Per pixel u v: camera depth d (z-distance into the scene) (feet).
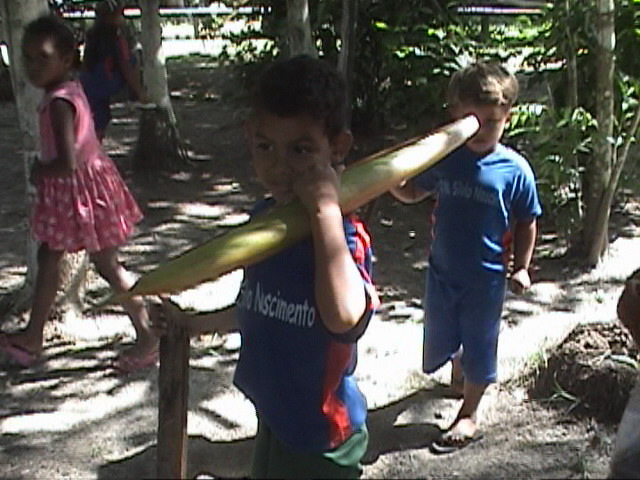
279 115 6.23
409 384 12.80
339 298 6.02
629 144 16.84
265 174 6.46
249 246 5.76
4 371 13.23
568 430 11.53
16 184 23.85
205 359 13.56
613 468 9.06
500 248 10.77
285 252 6.68
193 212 21.42
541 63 19.04
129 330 14.56
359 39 24.81
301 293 6.67
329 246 5.96
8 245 18.89
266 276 6.81
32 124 14.43
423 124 22.43
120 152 26.91
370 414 12.01
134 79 24.12
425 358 11.50
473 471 10.71
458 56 22.17
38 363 13.46
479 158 10.63
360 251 6.63
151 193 22.84
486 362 11.04
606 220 17.26
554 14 17.75
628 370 11.78
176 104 34.19
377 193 6.54
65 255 14.32
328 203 6.01
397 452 11.12
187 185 23.57
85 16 36.70
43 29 12.11
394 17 24.08
